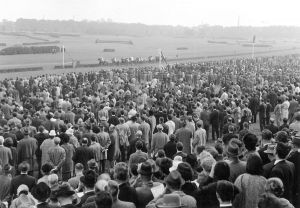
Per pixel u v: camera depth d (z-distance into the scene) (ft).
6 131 64.80
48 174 40.68
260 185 29.37
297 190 34.68
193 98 117.29
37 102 113.80
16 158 59.36
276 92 126.31
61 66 270.46
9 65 274.16
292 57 354.95
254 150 36.42
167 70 215.92
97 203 23.79
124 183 30.99
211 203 28.94
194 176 38.47
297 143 35.96
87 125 66.90
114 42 602.03
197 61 349.82
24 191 34.12
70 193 29.68
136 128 72.79
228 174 29.96
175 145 54.54
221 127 95.66
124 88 154.40
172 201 25.84
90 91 142.51
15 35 625.41
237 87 150.82
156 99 116.16
